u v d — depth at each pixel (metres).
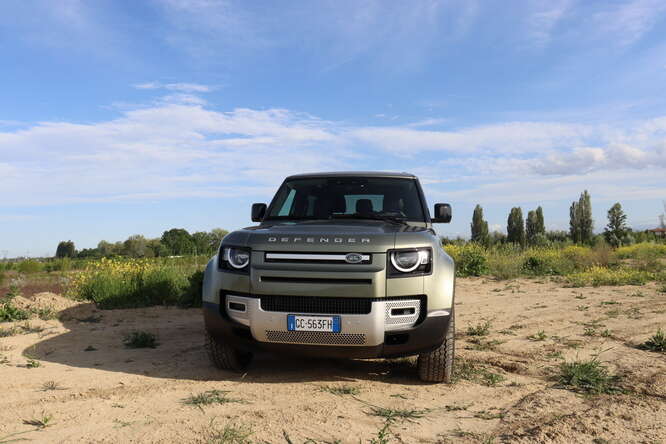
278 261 3.61
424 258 3.66
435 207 5.17
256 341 3.73
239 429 2.82
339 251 3.54
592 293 10.09
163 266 10.73
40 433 2.77
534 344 5.47
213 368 4.37
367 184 5.07
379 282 3.52
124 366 4.42
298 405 3.32
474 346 5.37
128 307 8.45
